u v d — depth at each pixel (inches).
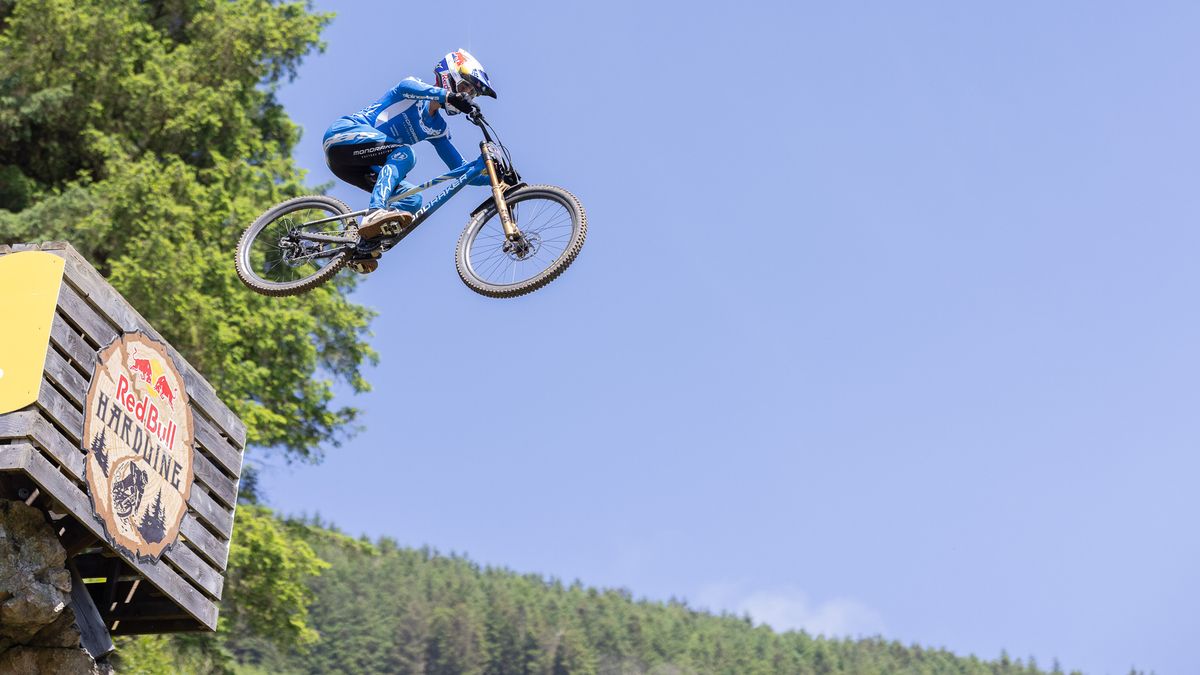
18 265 338.6
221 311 735.1
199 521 391.2
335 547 890.7
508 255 362.0
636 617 4751.5
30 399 321.1
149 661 695.7
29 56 798.5
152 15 917.2
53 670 347.3
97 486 339.0
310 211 394.3
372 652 3612.2
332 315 879.1
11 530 331.0
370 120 371.2
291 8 925.8
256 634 809.5
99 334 348.8
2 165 834.2
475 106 364.8
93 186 768.9
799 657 4955.7
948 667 5049.2
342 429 888.9
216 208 784.9
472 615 4003.4
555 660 4227.4
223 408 409.1
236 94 892.6
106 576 393.4
